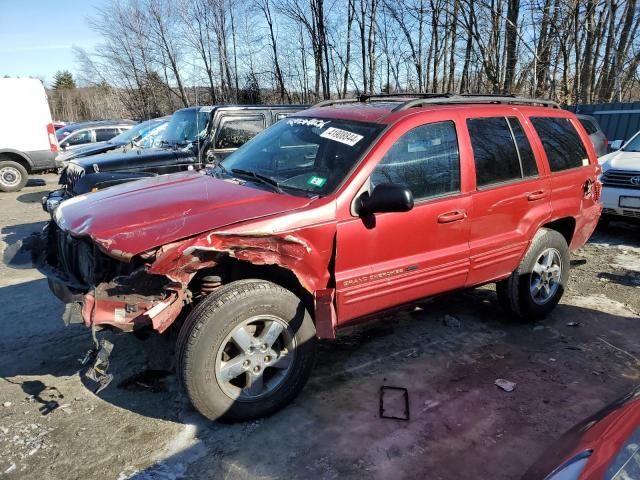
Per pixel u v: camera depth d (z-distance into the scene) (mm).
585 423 2002
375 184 3156
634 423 1758
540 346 4020
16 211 10289
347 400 3238
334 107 4027
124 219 2869
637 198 6938
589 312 4699
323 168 3281
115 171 6758
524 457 2725
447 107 3672
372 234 3143
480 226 3725
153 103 32312
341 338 4121
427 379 3508
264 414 3014
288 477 2562
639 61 15562
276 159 3646
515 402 3236
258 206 2961
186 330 2736
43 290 5281
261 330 3000
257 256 2773
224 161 4141
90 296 2668
